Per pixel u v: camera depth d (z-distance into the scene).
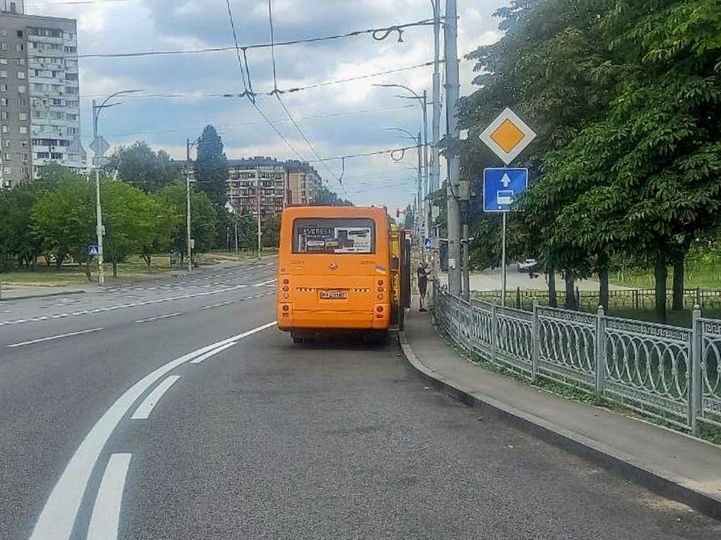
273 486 6.28
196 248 89.81
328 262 17.06
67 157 128.62
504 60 19.53
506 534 5.14
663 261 14.43
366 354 16.02
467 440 7.92
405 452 7.41
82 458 7.18
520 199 13.52
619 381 8.70
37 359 14.68
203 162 129.62
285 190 141.88
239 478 6.51
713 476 6.02
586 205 12.04
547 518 5.46
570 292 24.94
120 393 10.84
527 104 16.83
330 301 17.03
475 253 21.27
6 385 11.53
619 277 48.06
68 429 8.47
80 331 20.77
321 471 6.73
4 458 7.20
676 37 9.88
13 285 52.22
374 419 9.02
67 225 59.28
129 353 15.78
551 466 6.88
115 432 8.31
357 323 17.06
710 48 9.79
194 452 7.41
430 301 30.09
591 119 16.11
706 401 7.18
